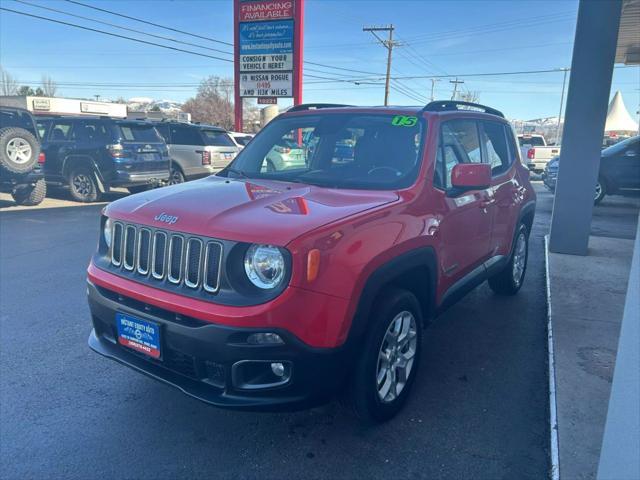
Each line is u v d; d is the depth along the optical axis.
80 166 12.13
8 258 6.86
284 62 13.02
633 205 13.00
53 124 12.57
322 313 2.50
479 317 4.89
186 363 2.67
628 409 1.78
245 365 2.51
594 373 3.60
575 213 6.90
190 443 2.93
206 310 2.49
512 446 2.92
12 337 4.31
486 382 3.64
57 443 2.90
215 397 2.54
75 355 4.00
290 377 2.53
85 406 3.28
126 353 2.95
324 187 3.39
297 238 2.43
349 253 2.60
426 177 3.38
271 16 12.90
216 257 2.54
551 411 3.16
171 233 2.69
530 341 4.35
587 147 6.71
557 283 5.65
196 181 3.69
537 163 23.05
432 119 3.69
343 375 2.69
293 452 2.86
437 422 3.14
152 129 12.58
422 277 3.35
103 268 3.05
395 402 3.12
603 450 1.98
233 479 2.64
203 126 13.91
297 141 4.03
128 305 2.85
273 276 2.44
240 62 13.52
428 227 3.21
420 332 3.30
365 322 2.71
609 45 6.47
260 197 3.01
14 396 3.38
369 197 3.11
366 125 3.82
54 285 5.70
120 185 11.92
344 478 2.66
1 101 22.73
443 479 2.65
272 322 2.41
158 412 3.23
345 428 3.08
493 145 4.73
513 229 4.96
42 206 11.70
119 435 2.99
